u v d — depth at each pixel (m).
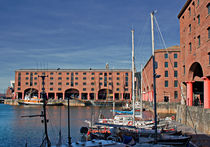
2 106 119.38
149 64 89.62
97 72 130.88
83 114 71.56
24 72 132.12
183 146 20.88
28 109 96.62
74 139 34.12
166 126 32.91
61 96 149.38
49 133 38.97
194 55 37.31
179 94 70.81
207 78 32.31
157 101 71.44
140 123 35.59
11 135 37.72
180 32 47.81
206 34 32.00
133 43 36.19
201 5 34.22
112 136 21.73
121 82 129.88
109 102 121.38
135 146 17.16
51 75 131.62
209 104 31.94
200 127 30.55
